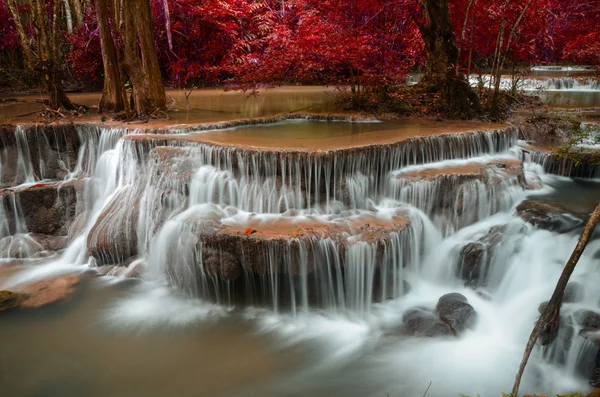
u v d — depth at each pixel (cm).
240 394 481
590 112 1088
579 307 533
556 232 652
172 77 1711
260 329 586
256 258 588
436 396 473
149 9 1054
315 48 1048
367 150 707
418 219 669
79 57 1642
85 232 826
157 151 751
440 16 999
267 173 691
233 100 1317
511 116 1057
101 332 585
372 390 484
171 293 667
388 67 1083
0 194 822
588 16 1477
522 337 547
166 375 510
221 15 1702
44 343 567
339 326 588
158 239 691
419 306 612
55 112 1015
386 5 1086
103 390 490
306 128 902
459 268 659
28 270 749
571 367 494
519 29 1151
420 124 941
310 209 679
